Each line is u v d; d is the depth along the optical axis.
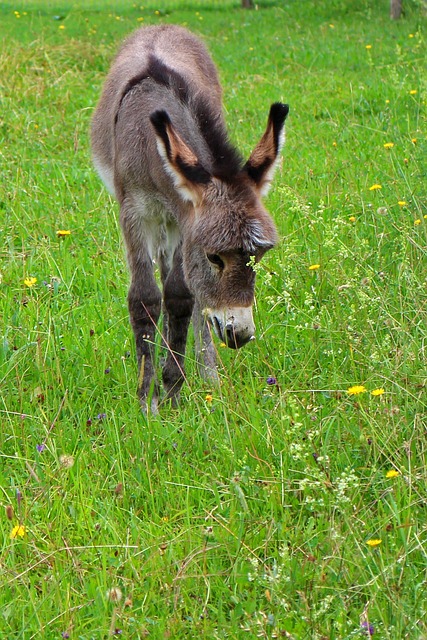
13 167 11.21
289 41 19.08
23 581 4.55
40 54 16.50
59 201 10.17
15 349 6.92
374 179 9.82
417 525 4.68
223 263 5.57
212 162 5.89
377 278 7.11
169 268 7.14
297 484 5.19
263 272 7.59
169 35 8.30
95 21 24.06
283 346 6.80
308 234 8.52
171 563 4.66
